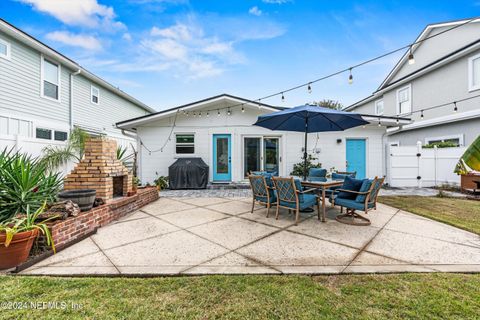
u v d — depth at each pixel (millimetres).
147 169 9062
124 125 8680
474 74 8094
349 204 4184
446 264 2611
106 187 4434
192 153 9234
